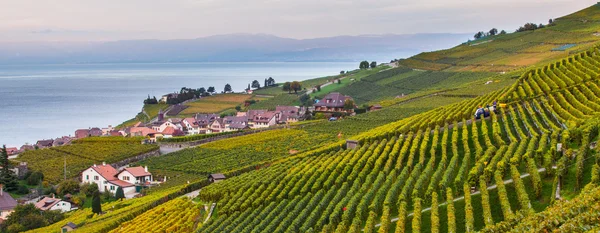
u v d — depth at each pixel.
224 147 194.62
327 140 186.88
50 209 147.88
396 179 99.19
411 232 77.75
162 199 134.12
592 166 74.25
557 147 91.38
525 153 89.25
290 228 89.56
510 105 133.38
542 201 74.19
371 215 83.50
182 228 103.31
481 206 77.81
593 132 89.06
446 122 128.25
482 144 109.56
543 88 143.00
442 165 98.75
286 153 174.25
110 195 163.25
